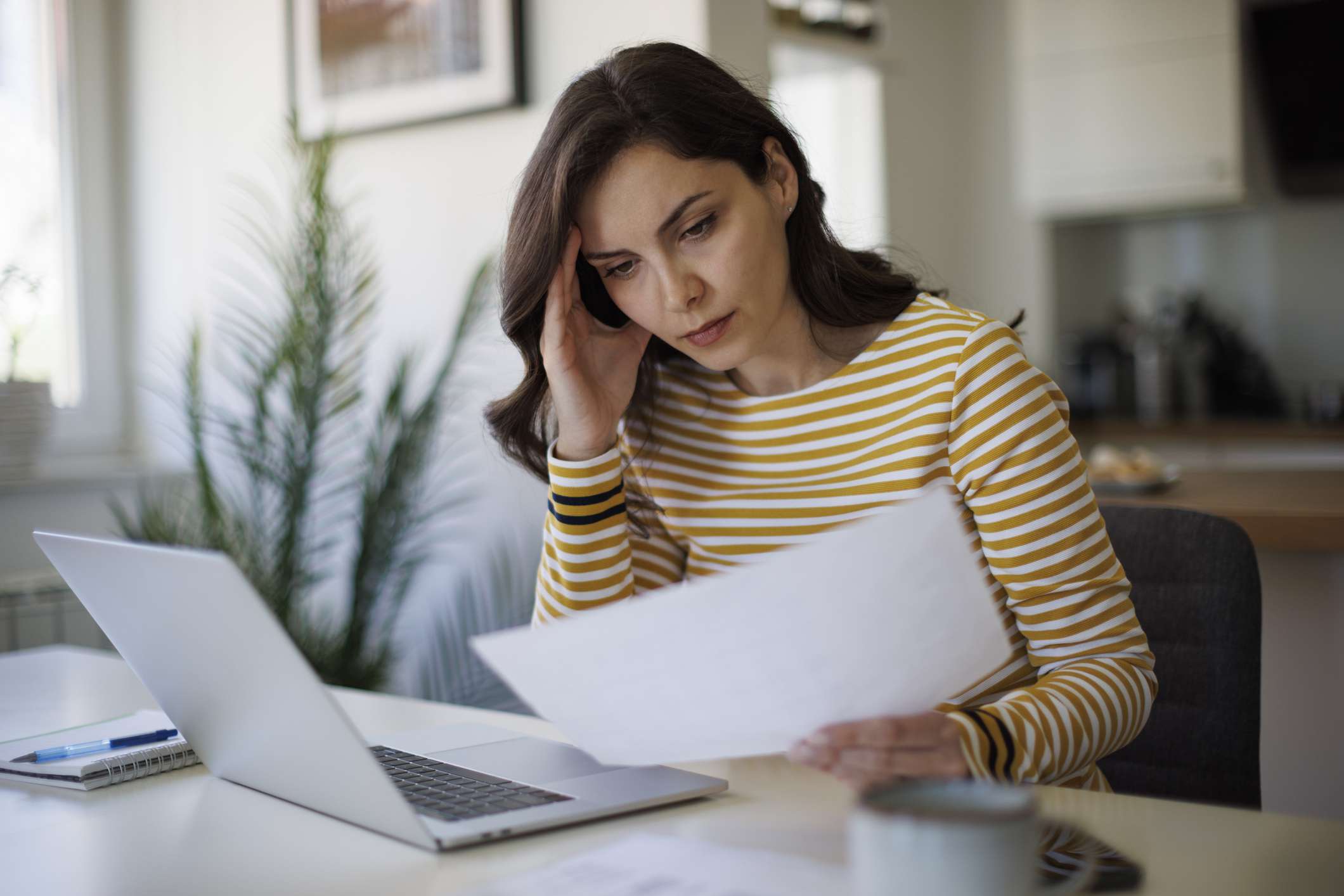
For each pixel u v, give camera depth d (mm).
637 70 979
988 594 656
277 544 2459
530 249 1040
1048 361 3914
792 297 1095
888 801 502
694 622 648
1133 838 708
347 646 2441
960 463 1015
